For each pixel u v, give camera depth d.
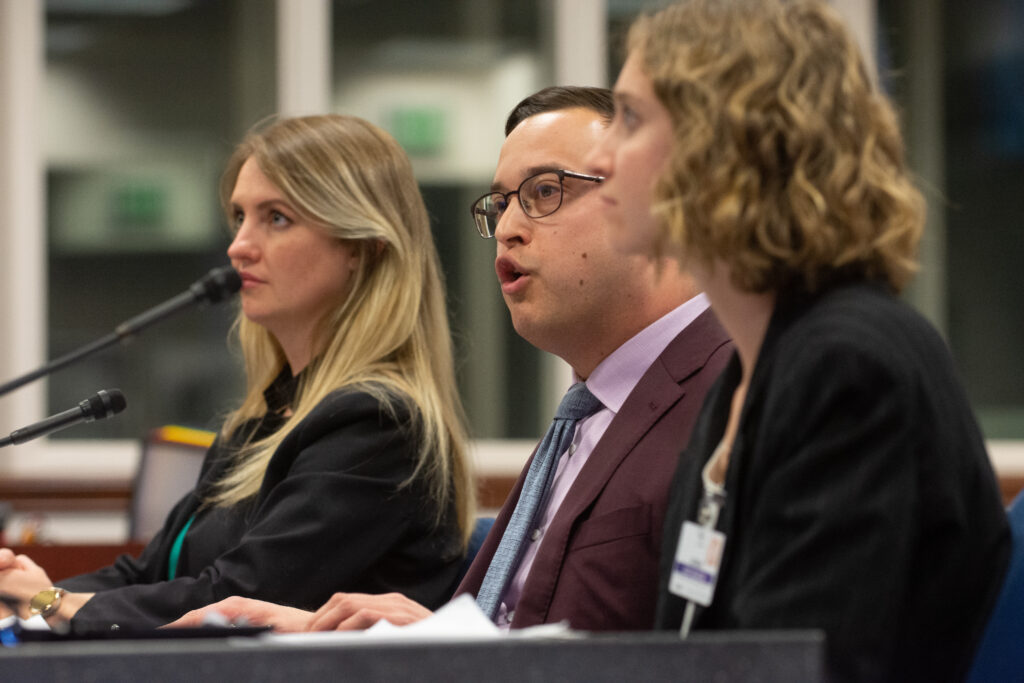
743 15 3.22
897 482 2.87
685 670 2.44
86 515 12.80
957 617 3.10
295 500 5.50
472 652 2.43
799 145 3.06
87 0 14.04
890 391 2.89
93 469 13.45
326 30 14.16
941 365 3.08
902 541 2.84
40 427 5.07
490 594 4.68
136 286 13.98
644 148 3.30
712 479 3.36
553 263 4.82
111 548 7.60
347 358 6.05
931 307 14.55
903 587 2.87
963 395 3.14
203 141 14.11
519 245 4.89
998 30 14.68
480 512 12.70
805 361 2.97
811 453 2.91
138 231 14.01
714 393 3.65
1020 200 14.57
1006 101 14.65
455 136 14.35
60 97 13.98
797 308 3.15
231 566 5.39
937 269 14.55
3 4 13.81
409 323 6.14
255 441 6.39
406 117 14.32
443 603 5.77
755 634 2.46
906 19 14.65
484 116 14.41
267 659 2.40
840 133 3.11
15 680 2.36
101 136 14.00
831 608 2.82
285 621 4.73
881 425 2.88
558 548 4.36
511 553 4.71
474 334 14.13
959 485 3.00
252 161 6.30
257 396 6.71
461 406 6.42
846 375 2.90
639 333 4.77
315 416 5.71
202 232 14.08
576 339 4.89
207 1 14.17
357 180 6.21
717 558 3.12
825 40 3.18
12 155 13.74
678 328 4.73
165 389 13.83
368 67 14.30
